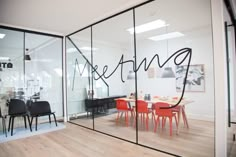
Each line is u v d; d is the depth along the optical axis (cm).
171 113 375
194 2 331
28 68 465
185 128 409
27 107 443
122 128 443
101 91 588
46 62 502
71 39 552
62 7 336
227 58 280
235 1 300
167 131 402
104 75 588
